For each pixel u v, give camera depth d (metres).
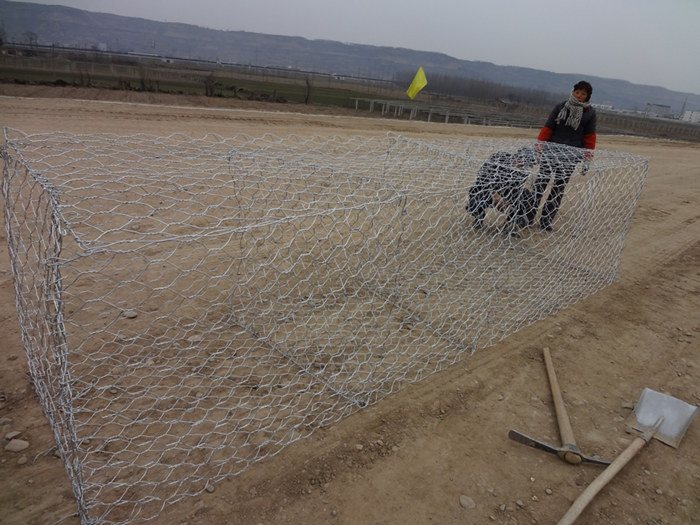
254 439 2.51
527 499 2.37
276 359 3.13
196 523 2.05
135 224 4.72
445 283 4.18
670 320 4.40
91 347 2.99
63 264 1.76
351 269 4.21
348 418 2.75
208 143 5.01
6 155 2.41
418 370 3.22
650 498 2.46
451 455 2.58
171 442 2.43
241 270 4.02
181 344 3.13
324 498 2.24
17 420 2.46
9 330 3.11
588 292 4.76
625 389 3.33
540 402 3.10
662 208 8.57
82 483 1.91
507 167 4.04
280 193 5.18
